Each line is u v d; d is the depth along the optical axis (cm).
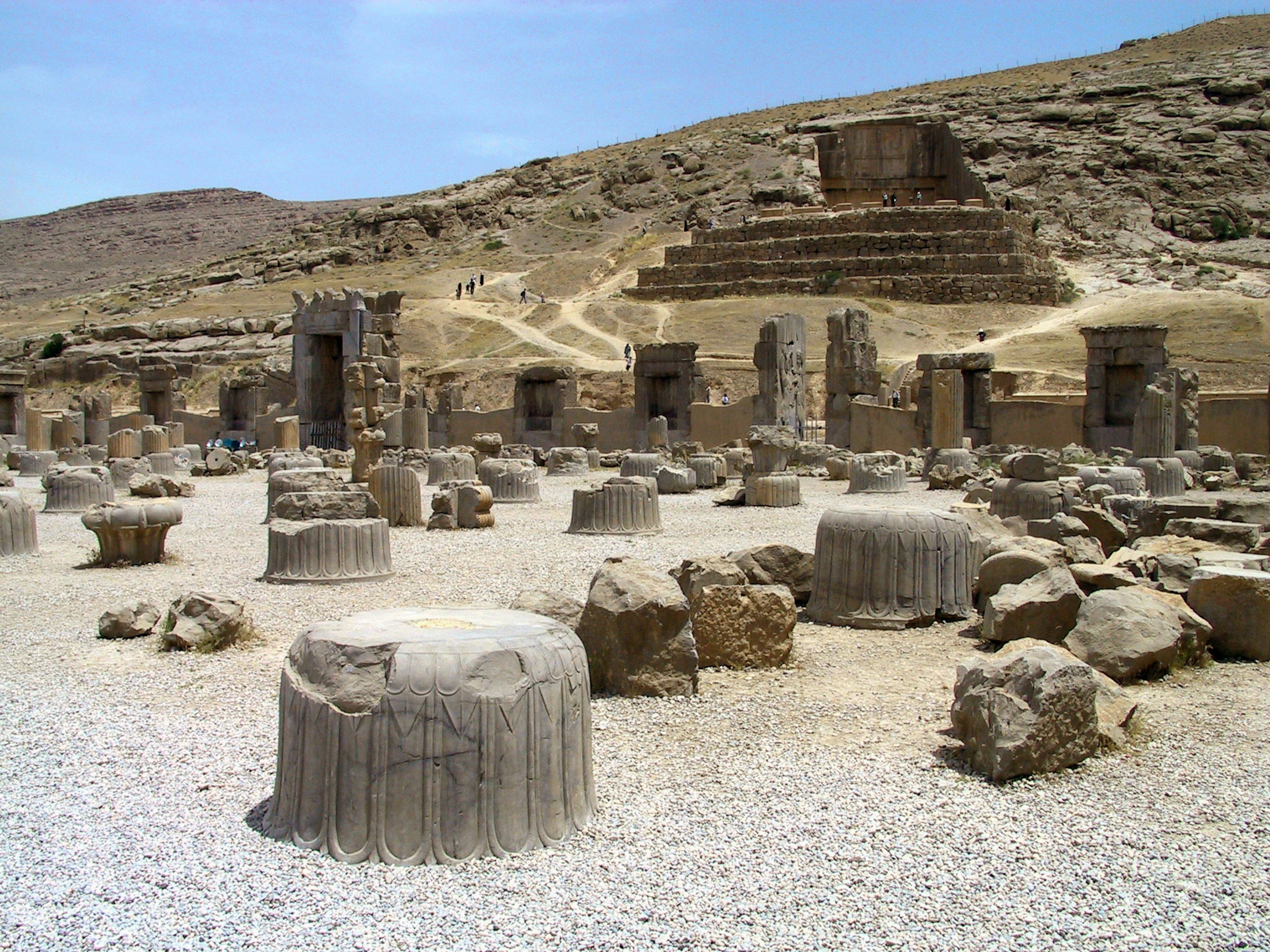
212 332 8231
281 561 1354
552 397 4544
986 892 517
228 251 17812
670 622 855
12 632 1091
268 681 906
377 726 537
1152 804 627
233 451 4759
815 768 686
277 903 497
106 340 8519
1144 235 8969
